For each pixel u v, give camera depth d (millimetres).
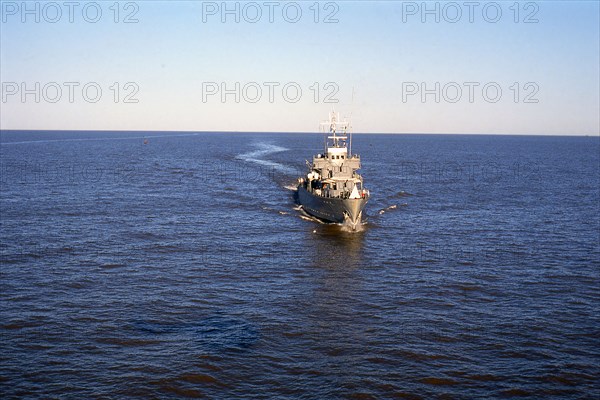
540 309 44875
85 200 95688
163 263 57031
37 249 61281
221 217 82312
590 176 150500
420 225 78438
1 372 33906
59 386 32531
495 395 32125
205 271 54531
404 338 39281
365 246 65562
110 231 71062
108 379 33344
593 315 43594
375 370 34812
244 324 41531
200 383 33094
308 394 32156
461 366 35312
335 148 90438
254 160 193625
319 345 38156
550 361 35938
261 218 82188
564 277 53469
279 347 37781
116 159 190875
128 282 50688
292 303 46031
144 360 35656
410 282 51781
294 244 66250
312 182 92688
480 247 65438
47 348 37125
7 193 102000
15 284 49469
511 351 37312
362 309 44812
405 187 120188
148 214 83562
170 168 158750
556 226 77938
